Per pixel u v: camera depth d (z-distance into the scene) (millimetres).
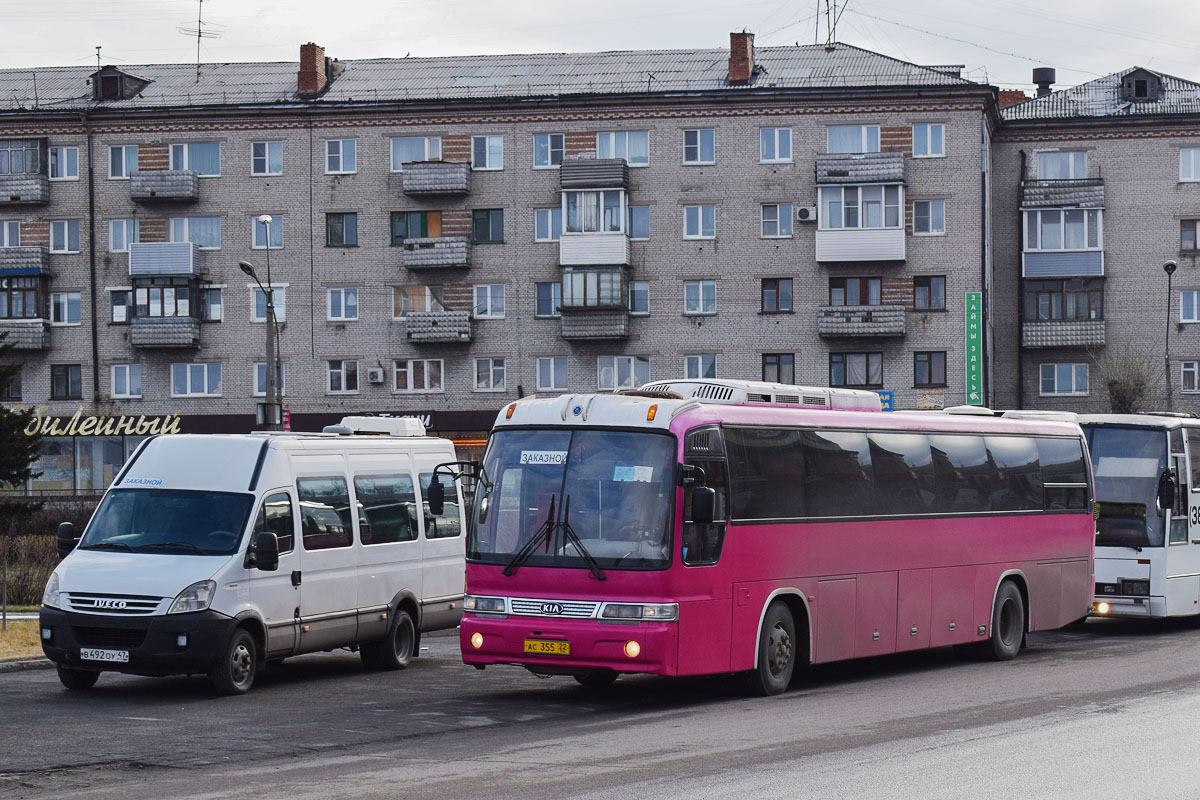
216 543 16281
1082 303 61156
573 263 59438
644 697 15656
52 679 17750
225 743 12180
